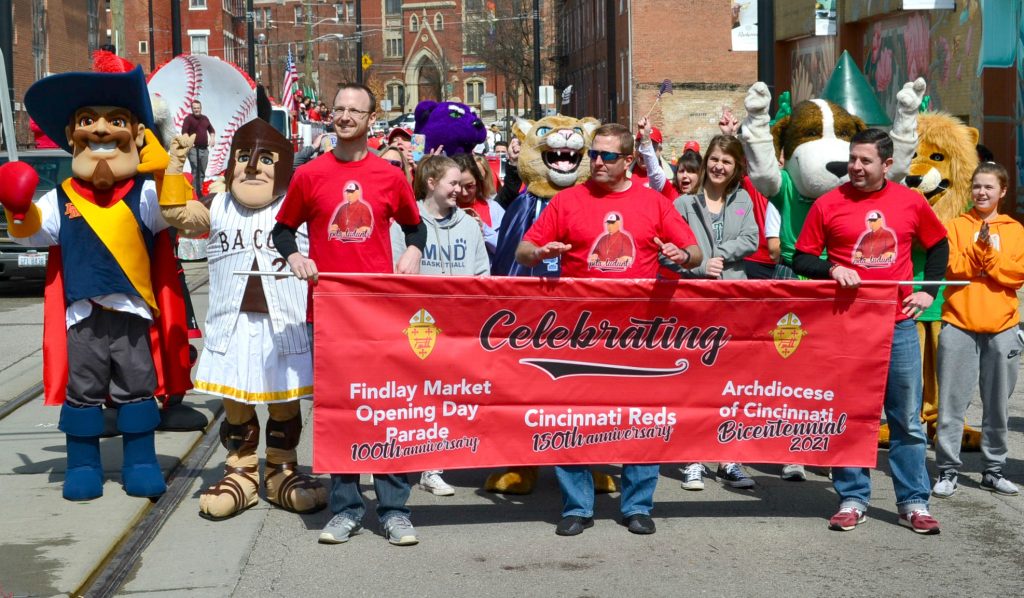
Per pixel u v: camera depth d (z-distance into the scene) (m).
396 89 124.50
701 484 7.49
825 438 6.62
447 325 6.39
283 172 6.78
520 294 6.41
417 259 6.58
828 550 6.20
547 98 45.41
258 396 6.75
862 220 6.51
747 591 5.57
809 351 6.58
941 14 18.98
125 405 7.09
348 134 6.32
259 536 6.50
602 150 6.38
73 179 7.00
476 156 8.41
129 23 73.38
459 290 6.36
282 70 97.94
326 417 6.30
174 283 7.26
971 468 7.96
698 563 6.00
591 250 6.52
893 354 6.55
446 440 6.42
